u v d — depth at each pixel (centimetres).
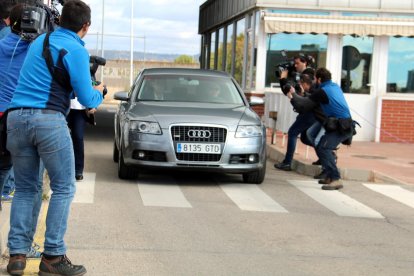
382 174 1425
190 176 1347
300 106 1277
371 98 2141
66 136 612
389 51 2155
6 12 803
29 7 716
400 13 2125
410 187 1347
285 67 1502
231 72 2614
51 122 600
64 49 602
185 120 1202
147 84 1384
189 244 805
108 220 915
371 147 1975
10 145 615
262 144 1252
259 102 1434
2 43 739
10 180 919
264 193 1202
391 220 1022
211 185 1259
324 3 2098
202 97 1366
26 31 717
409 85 2161
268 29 2034
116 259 724
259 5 2095
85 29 627
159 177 1316
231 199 1127
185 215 975
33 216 655
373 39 2142
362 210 1091
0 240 676
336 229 934
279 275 692
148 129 1201
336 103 1251
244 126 1229
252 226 924
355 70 2150
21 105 602
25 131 601
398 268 743
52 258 627
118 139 1323
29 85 605
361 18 2048
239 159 1223
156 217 951
